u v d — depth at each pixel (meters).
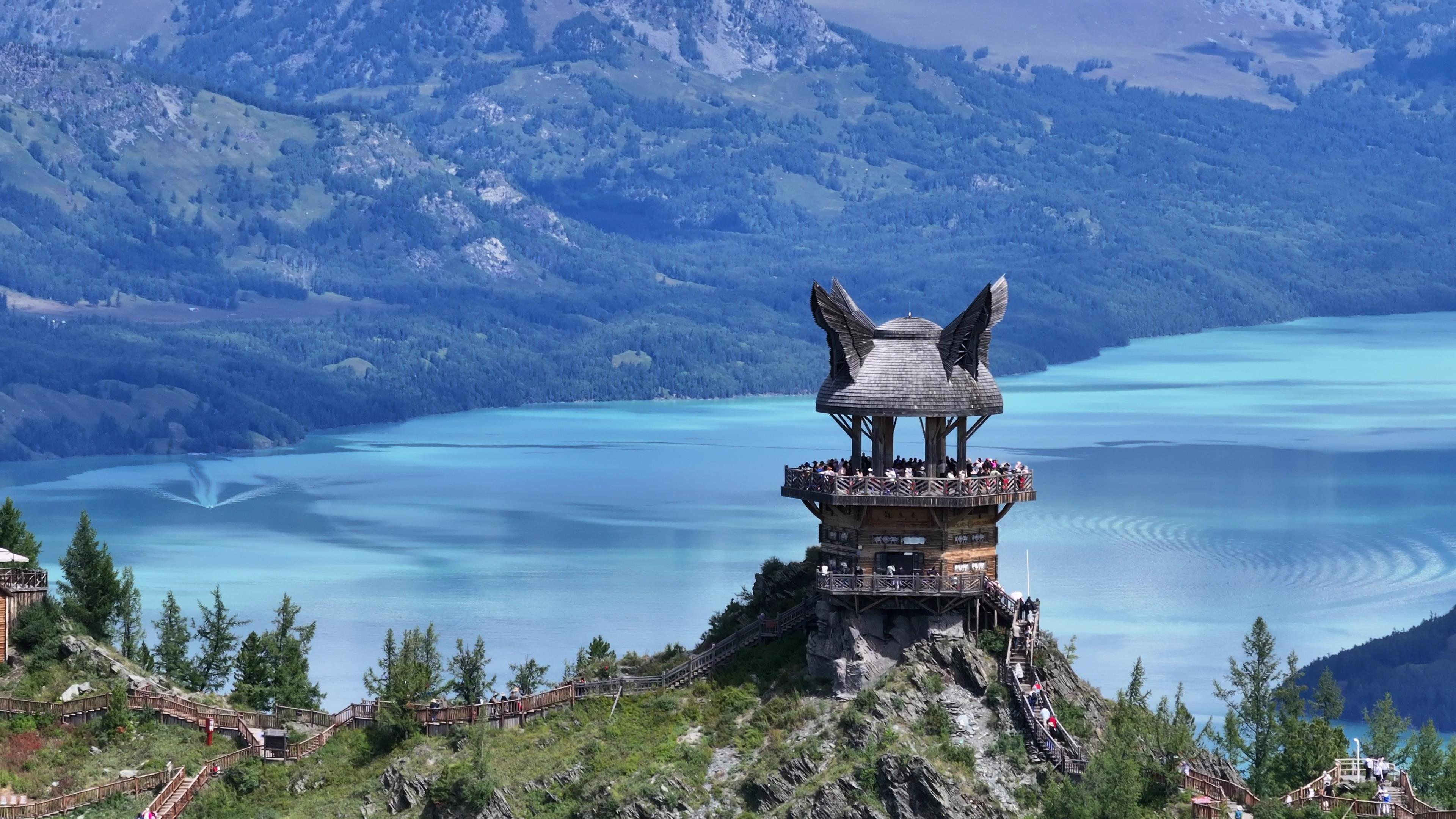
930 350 131.00
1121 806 115.94
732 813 123.25
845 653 129.38
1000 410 131.00
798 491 131.62
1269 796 129.50
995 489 129.38
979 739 124.88
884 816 119.44
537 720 133.25
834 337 131.50
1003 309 130.25
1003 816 120.12
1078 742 125.31
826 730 125.75
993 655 129.25
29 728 130.88
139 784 126.69
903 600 129.25
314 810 126.44
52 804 122.62
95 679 137.62
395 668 136.88
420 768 128.25
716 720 131.00
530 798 124.94
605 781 124.31
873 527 130.12
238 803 127.38
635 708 133.25
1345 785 123.06
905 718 125.38
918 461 137.00
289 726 135.62
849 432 134.62
